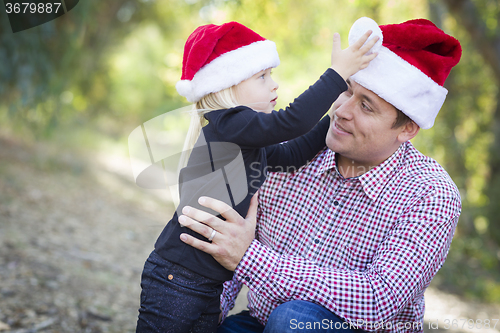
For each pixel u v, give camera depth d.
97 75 13.77
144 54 19.30
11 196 5.32
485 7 7.67
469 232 8.74
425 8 7.89
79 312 2.67
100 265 3.87
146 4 14.30
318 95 1.42
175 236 1.50
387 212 1.49
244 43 1.66
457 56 1.49
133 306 3.10
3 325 2.25
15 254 3.40
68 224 5.01
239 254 1.42
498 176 9.69
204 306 1.47
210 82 1.62
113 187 8.70
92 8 8.16
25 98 6.77
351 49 1.43
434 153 7.83
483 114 10.12
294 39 7.12
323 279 1.39
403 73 1.42
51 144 10.12
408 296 1.35
